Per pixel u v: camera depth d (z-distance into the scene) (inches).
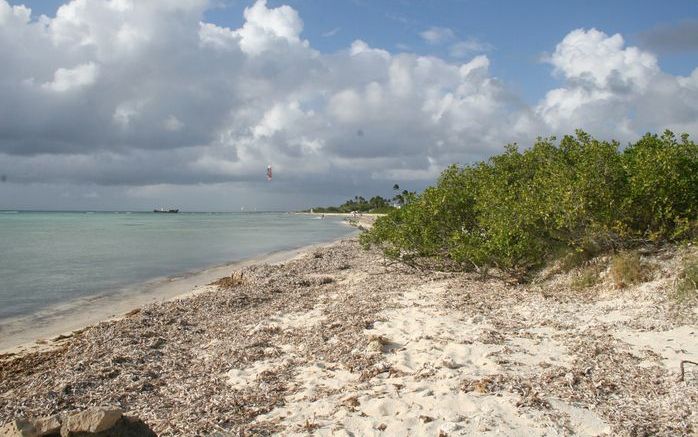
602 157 548.4
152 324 553.3
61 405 331.0
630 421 244.8
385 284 689.6
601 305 459.2
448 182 818.8
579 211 536.1
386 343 397.7
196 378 372.8
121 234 2405.3
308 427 263.6
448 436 239.8
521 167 761.6
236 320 550.9
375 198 6348.4
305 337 444.5
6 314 660.1
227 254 1449.3
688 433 231.3
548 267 605.6
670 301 421.1
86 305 717.3
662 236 539.8
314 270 946.7
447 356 351.3
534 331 404.8
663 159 514.9
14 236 2178.9
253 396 319.6
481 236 678.5
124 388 356.8
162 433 271.3
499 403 271.3
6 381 403.2
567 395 277.3
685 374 290.8
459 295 563.8
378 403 281.3
